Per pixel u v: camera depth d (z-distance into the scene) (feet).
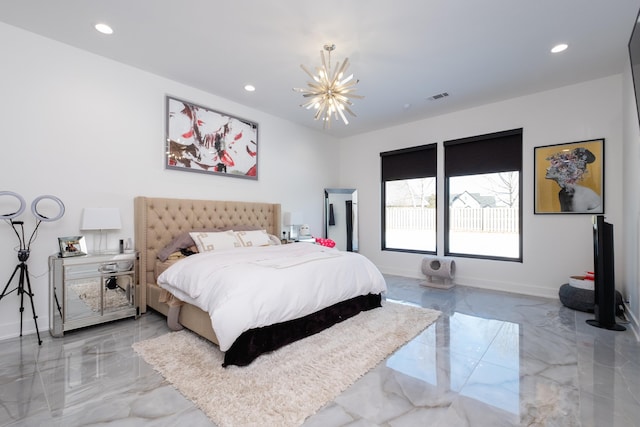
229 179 14.15
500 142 14.23
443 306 11.50
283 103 14.46
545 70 11.05
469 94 13.23
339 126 18.06
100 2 7.59
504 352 7.61
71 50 9.62
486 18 8.15
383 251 18.53
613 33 8.77
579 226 12.12
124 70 10.75
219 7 7.78
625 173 10.59
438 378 6.39
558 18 8.13
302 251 10.98
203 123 13.05
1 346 7.87
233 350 6.78
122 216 10.67
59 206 9.29
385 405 5.47
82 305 8.89
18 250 8.62
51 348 7.76
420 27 8.56
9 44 8.57
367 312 10.57
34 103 8.94
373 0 7.48
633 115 9.44
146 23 8.46
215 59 10.43
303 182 17.99
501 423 4.99
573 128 12.19
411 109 15.10
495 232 14.76
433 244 17.13
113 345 7.94
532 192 13.21
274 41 9.31
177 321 8.84
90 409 5.34
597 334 8.72
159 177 11.68
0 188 8.39
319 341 8.13
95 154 10.09
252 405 5.40
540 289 13.03
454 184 16.01
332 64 10.72
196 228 12.51
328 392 5.81
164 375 6.40
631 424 4.94
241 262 8.59
